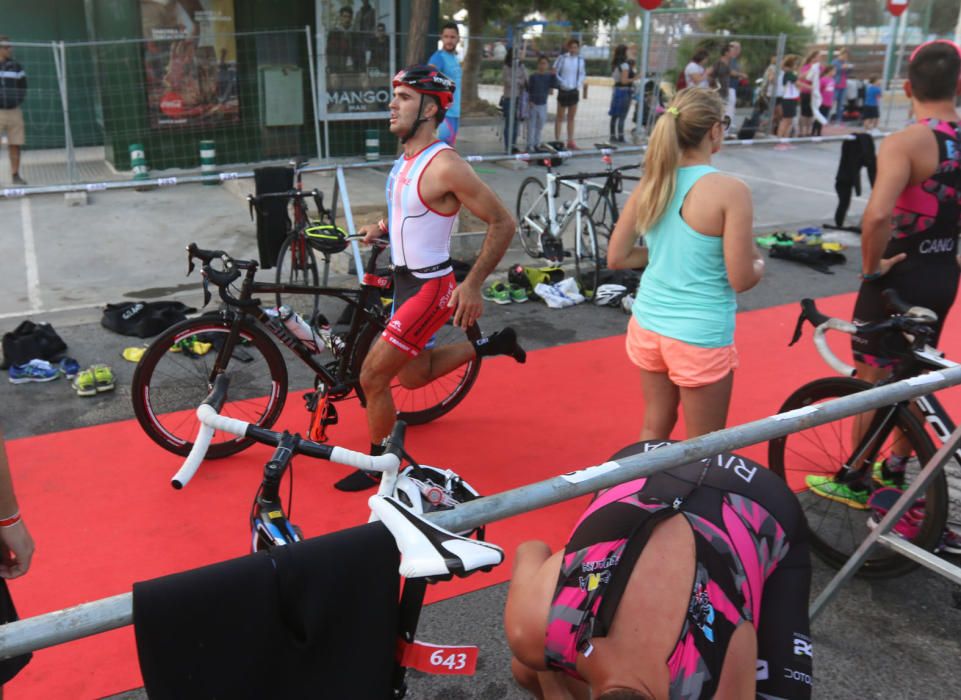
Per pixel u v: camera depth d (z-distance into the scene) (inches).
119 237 330.6
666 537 59.5
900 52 773.9
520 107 493.4
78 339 218.1
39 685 98.9
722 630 55.4
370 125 499.2
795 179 494.9
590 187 283.0
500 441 167.3
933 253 129.3
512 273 271.7
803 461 158.4
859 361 137.6
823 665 105.5
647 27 498.3
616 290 258.8
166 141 459.5
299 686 51.9
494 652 107.1
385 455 71.3
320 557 51.4
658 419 125.2
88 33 479.8
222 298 146.7
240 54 459.5
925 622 114.3
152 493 144.0
